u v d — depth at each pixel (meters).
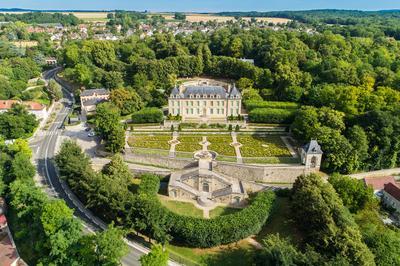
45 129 189.75
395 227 113.88
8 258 96.06
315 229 102.62
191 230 102.88
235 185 132.75
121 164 133.25
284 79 198.25
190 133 170.50
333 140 139.00
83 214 119.12
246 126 175.25
